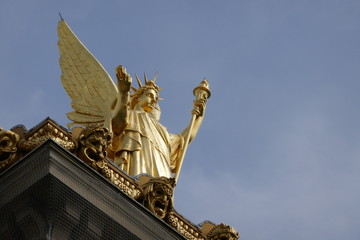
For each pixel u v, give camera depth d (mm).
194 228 62656
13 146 58750
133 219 58344
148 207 60500
